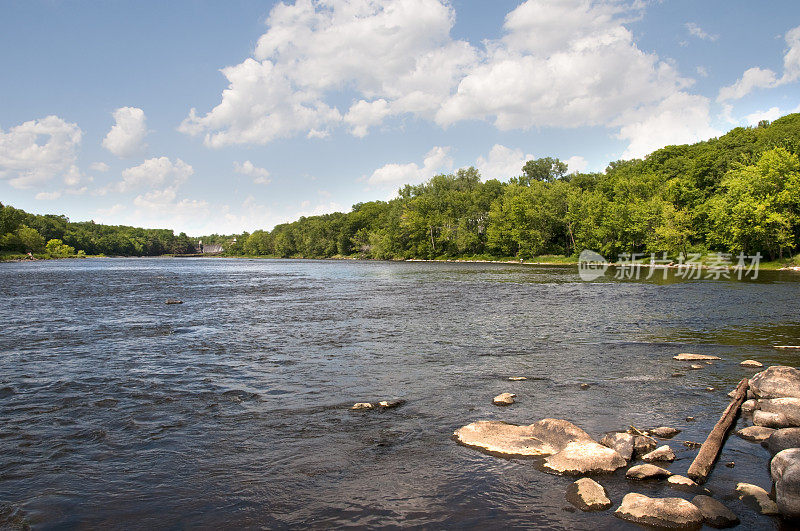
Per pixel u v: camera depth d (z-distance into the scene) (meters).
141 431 8.25
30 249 156.50
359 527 5.29
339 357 13.86
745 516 5.38
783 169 57.84
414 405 9.47
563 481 6.27
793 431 6.98
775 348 14.39
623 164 150.88
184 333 18.17
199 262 133.75
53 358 13.90
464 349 14.83
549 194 99.44
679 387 10.46
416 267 85.12
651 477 6.25
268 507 5.75
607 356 13.65
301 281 49.94
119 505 5.86
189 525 5.40
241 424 8.53
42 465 6.98
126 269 83.25
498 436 7.61
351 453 7.23
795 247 58.84
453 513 5.54
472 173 140.38
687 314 21.84
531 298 30.42
